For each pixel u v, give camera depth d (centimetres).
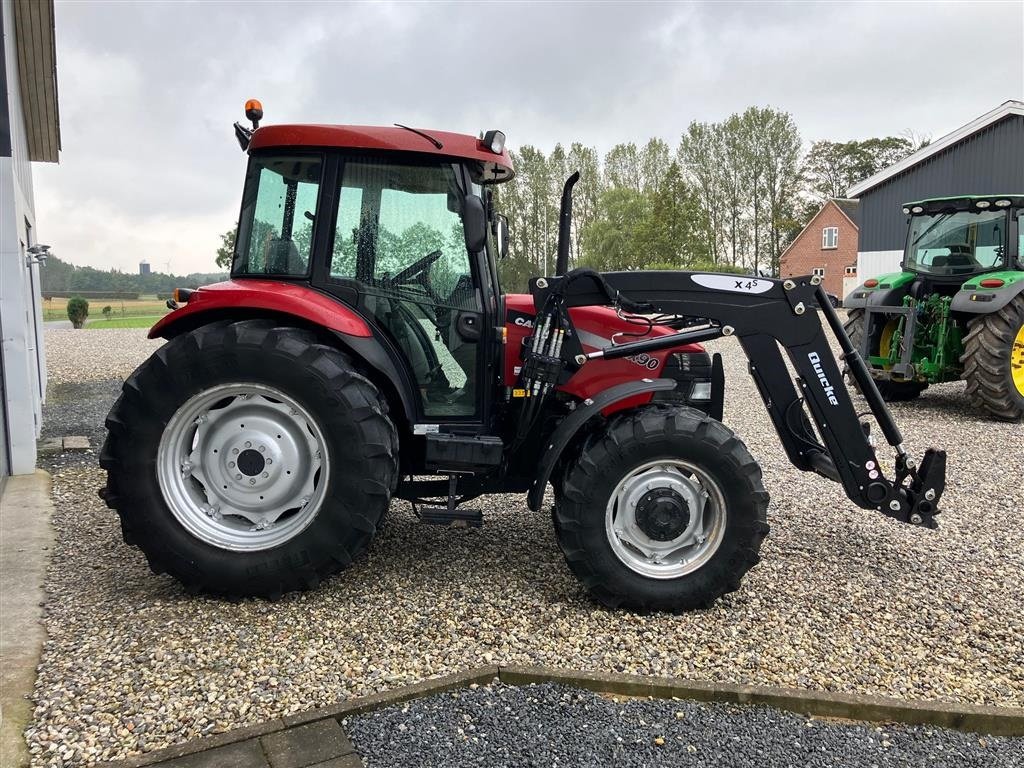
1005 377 778
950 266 880
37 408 743
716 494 348
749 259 4688
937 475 375
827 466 394
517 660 304
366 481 345
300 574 348
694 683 284
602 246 4528
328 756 241
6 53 589
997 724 270
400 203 372
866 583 388
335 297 370
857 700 276
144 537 345
